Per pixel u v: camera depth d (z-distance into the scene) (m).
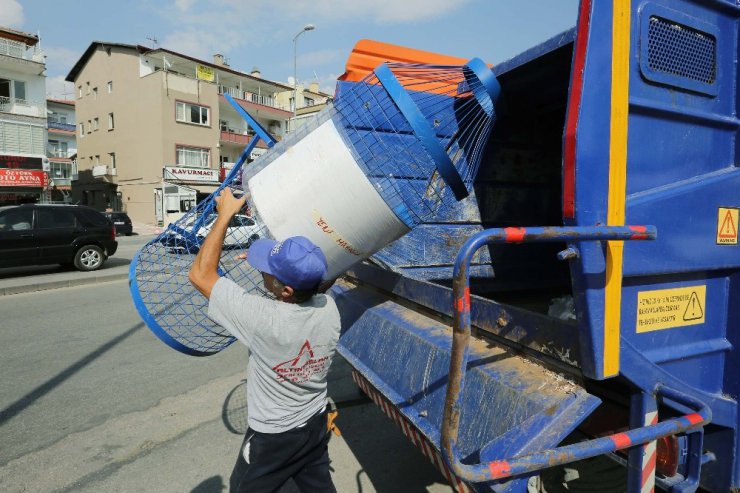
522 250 3.85
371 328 2.82
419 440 2.25
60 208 11.39
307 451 1.94
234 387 4.61
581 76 1.54
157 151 33.72
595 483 2.30
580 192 1.56
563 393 1.63
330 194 2.14
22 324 6.86
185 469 3.24
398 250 3.27
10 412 4.08
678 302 1.93
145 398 4.36
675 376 1.94
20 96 30.47
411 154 2.81
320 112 2.33
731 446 2.07
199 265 1.96
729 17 1.97
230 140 39.31
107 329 6.60
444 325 2.44
